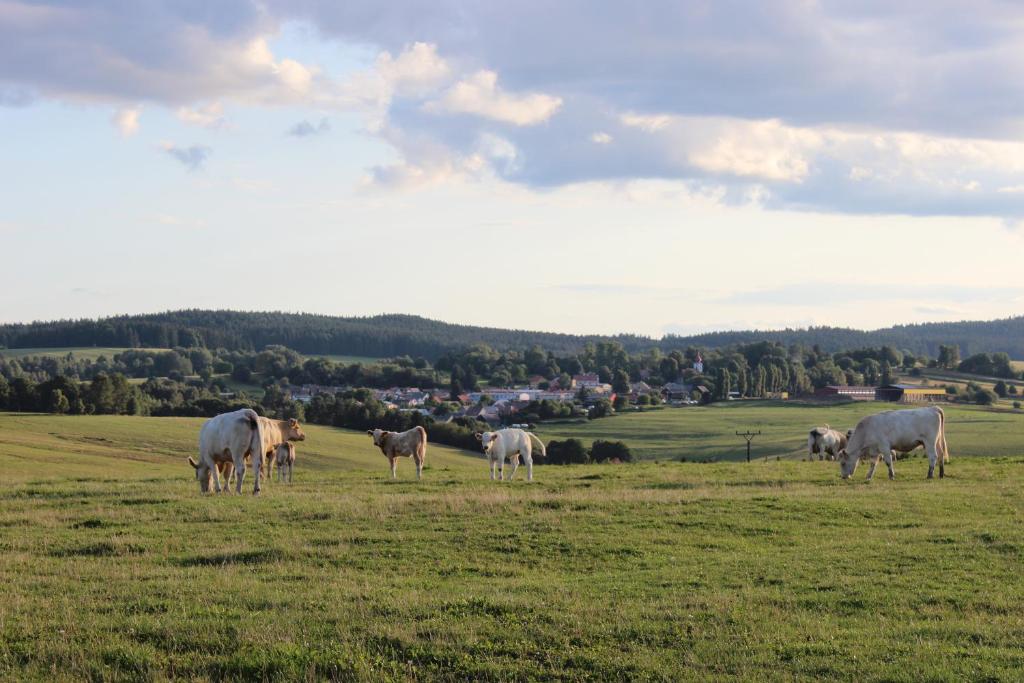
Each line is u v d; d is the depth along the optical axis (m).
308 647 13.27
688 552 20.03
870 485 30.05
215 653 13.16
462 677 12.63
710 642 13.80
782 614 15.24
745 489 29.38
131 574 17.44
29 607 15.02
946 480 31.17
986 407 187.50
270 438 30.33
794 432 149.62
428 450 115.12
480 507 24.45
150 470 82.44
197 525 22.38
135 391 166.50
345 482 32.94
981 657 13.22
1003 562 18.86
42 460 85.38
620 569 18.67
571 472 37.44
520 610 15.08
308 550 19.56
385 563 18.84
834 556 19.45
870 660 13.12
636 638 14.00
